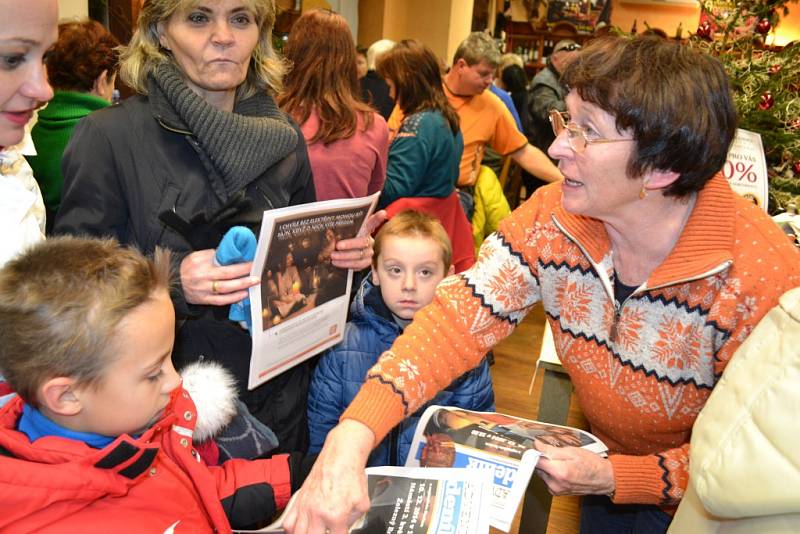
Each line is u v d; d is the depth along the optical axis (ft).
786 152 6.38
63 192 3.95
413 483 3.31
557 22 32.30
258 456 4.09
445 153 8.66
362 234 4.71
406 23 22.24
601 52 3.13
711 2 6.55
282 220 3.81
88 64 6.86
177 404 3.34
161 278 2.98
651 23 33.32
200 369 3.78
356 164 6.47
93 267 2.75
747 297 3.18
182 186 3.99
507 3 33.24
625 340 3.64
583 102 3.14
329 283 4.53
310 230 4.13
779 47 6.86
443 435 3.70
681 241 3.29
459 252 9.45
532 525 5.34
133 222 3.95
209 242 3.97
